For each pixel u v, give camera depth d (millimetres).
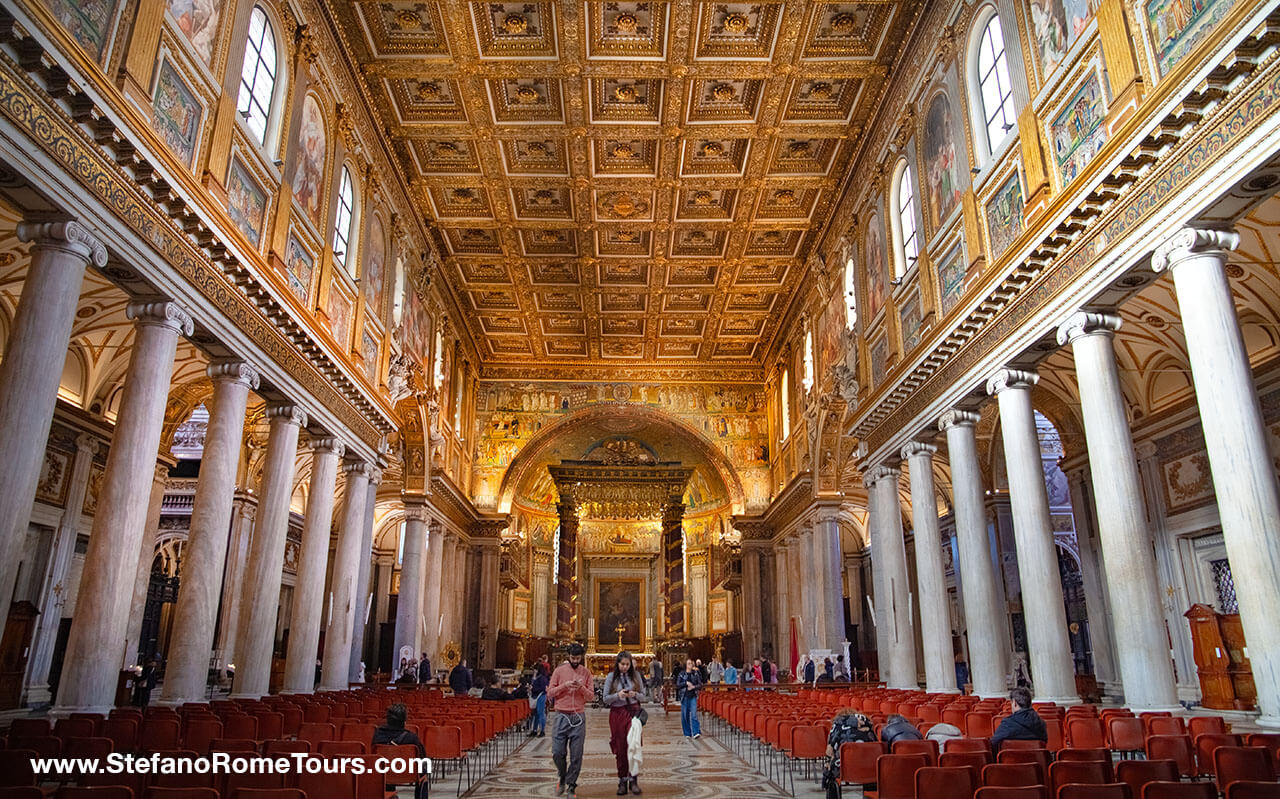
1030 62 14234
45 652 19594
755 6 19094
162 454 23516
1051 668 13875
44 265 10008
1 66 8820
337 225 20359
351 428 21156
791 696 19328
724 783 11258
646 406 39562
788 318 34469
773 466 38031
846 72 20969
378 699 15977
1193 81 9680
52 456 19875
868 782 8289
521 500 46500
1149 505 20312
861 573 41000
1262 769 6797
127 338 20406
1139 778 6707
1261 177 9648
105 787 4879
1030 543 14477
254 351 15414
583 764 13797
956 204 17422
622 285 32406
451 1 18719
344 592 21266
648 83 21859
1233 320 10211
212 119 13422
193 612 13758
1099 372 12648
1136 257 11453
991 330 15695
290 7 16766
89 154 10273
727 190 26344
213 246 13258
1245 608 9492
